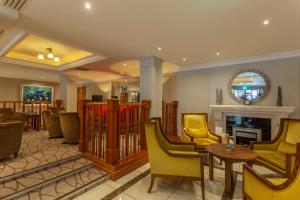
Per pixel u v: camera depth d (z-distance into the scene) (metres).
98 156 3.18
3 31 3.01
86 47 3.75
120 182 2.70
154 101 4.34
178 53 4.12
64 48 4.62
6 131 2.84
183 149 2.91
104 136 3.30
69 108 7.81
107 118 2.98
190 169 2.33
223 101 4.87
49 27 2.78
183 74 5.66
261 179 1.65
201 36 3.07
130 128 3.58
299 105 3.80
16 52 4.97
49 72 6.66
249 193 1.83
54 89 8.60
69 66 5.75
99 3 2.10
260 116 4.27
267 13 2.27
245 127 4.53
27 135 4.96
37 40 4.06
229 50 3.85
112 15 2.38
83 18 2.48
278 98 3.96
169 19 2.48
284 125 3.10
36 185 2.28
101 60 4.84
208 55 4.28
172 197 2.31
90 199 2.24
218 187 2.58
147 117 3.98
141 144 3.80
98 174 2.78
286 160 2.30
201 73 5.29
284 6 2.10
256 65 4.36
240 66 4.59
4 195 2.04
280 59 4.03
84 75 7.63
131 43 3.47
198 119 4.29
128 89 9.49
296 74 3.84
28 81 7.78
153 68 4.34
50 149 3.59
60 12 2.32
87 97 9.77
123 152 3.49
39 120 5.76
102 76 7.95
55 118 4.55
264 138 4.24
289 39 3.18
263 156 2.77
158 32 2.93
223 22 2.54
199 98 5.32
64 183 2.47
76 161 3.09
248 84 4.45
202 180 2.28
